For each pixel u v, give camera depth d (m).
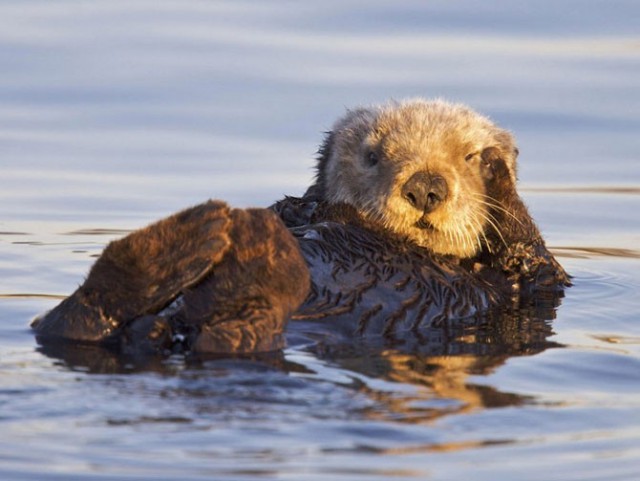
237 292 15.75
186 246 15.80
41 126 32.12
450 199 19.41
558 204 27.61
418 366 15.90
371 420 13.30
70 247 24.16
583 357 16.75
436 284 18.91
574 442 13.34
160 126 32.19
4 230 25.16
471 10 40.31
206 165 29.62
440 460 12.65
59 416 13.05
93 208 26.75
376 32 38.66
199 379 14.26
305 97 33.31
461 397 14.44
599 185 28.88
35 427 12.80
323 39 37.94
